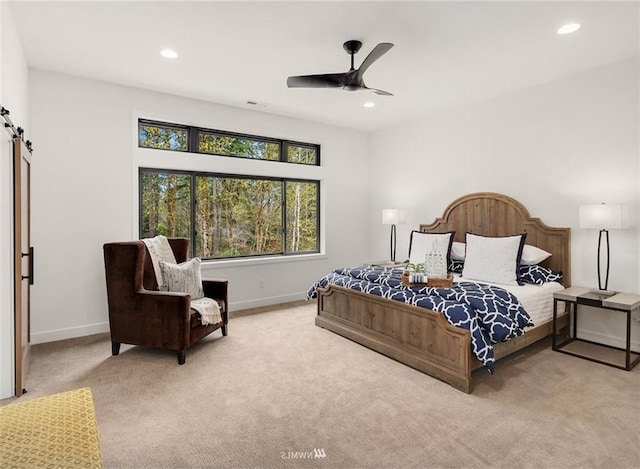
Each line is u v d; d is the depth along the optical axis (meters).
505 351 2.91
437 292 2.97
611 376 2.79
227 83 3.88
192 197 4.56
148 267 3.45
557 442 1.96
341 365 3.02
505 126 4.22
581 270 3.63
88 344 3.51
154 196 4.30
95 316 3.84
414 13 2.51
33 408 1.45
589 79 3.53
